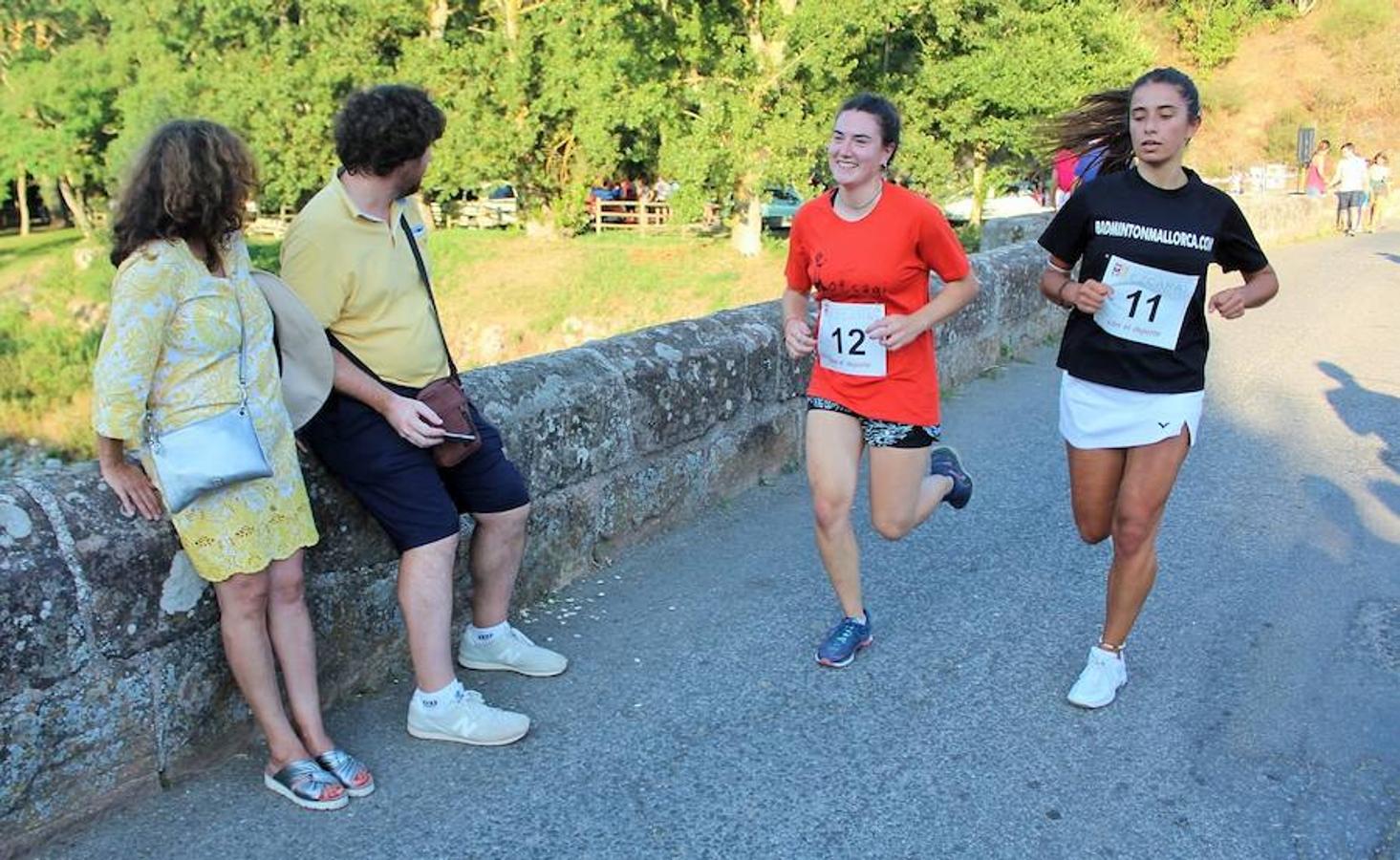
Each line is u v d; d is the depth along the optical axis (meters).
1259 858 2.95
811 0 21.58
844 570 3.96
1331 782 3.29
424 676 3.41
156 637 3.04
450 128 28.67
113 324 2.66
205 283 2.77
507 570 3.81
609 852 2.93
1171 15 47.22
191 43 33.22
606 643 4.14
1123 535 3.59
